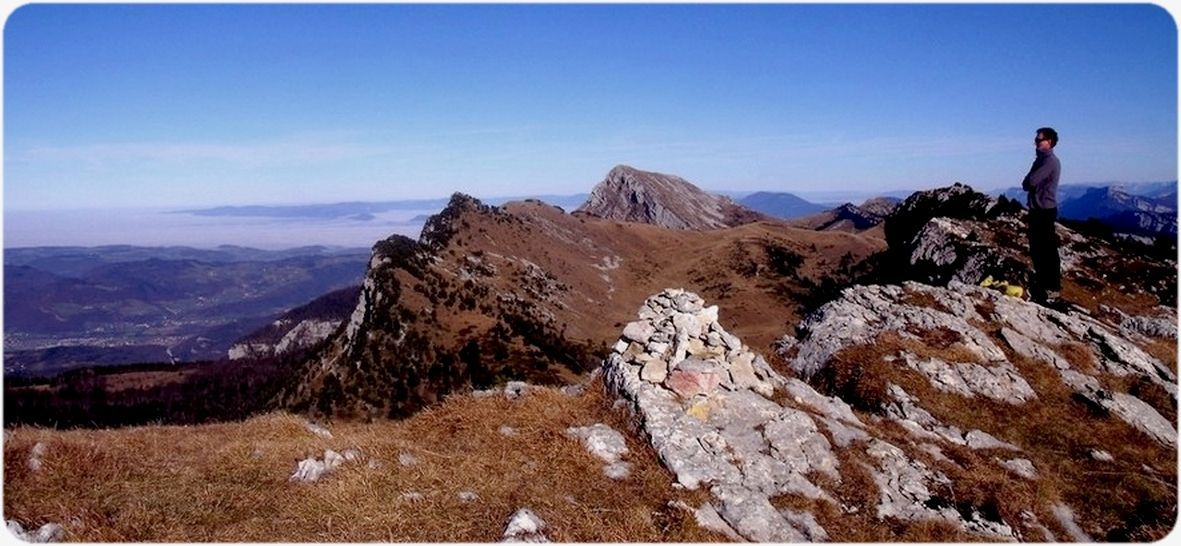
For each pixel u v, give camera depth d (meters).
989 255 51.09
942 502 11.67
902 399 17.53
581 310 195.00
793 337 23.31
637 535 9.44
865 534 10.38
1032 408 17.70
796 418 12.91
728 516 10.27
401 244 171.88
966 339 20.66
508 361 119.75
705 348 14.41
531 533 9.19
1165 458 15.73
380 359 118.88
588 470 11.27
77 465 10.84
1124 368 21.17
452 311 140.25
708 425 12.41
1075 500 13.09
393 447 11.86
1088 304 40.28
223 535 9.16
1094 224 67.69
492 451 11.94
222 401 166.00
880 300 23.98
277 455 11.64
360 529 9.30
